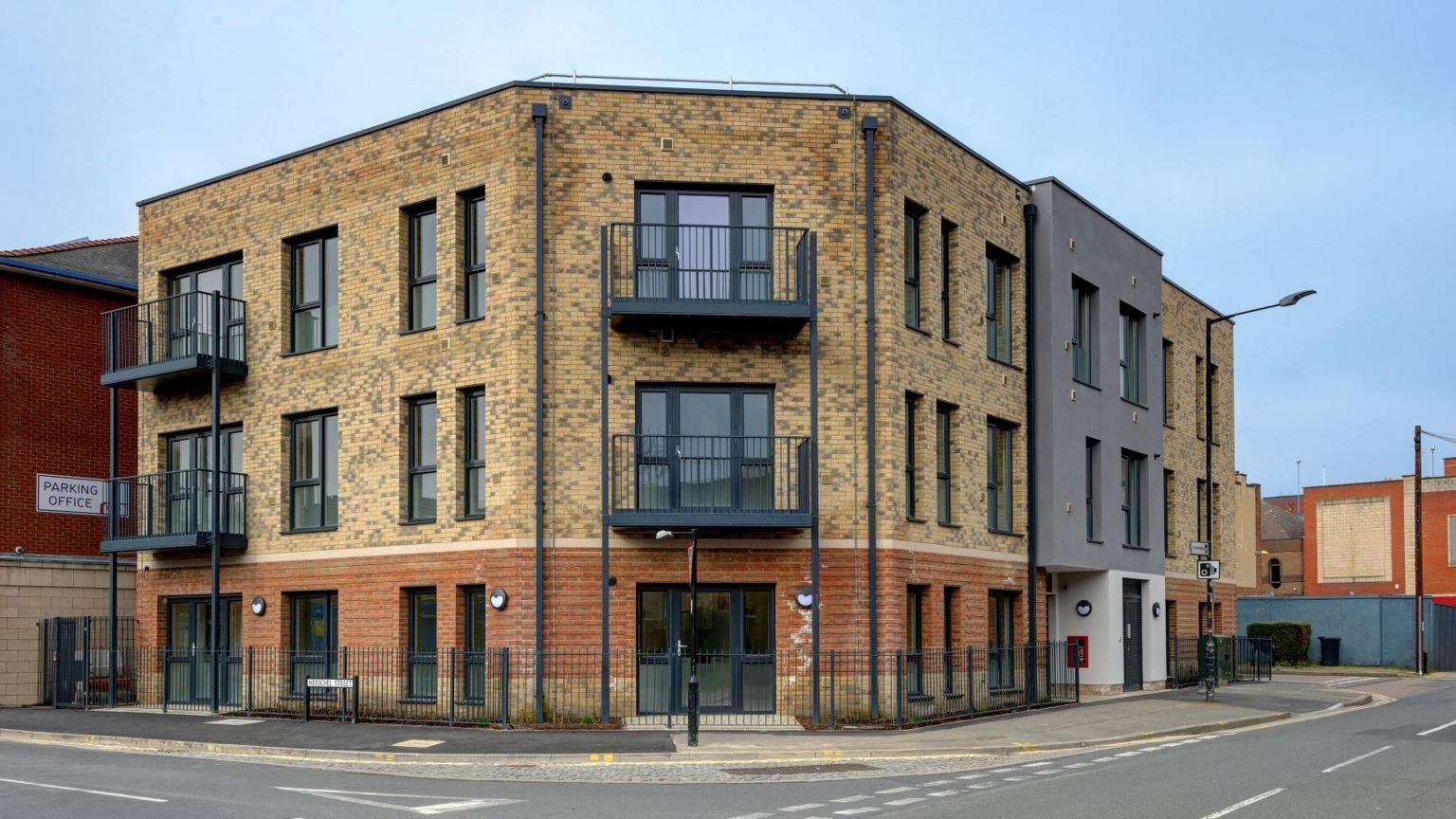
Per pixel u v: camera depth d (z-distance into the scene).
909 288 22.03
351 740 17.89
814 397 19.89
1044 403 25.06
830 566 20.31
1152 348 29.98
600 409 20.12
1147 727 20.39
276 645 22.69
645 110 20.62
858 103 21.08
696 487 20.12
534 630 19.72
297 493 23.09
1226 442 35.88
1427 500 56.16
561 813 12.11
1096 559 26.34
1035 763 16.38
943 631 21.91
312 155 22.97
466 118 21.05
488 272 20.64
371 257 22.12
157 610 24.59
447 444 20.94
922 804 12.74
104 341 26.84
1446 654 47.94
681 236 20.59
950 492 22.86
